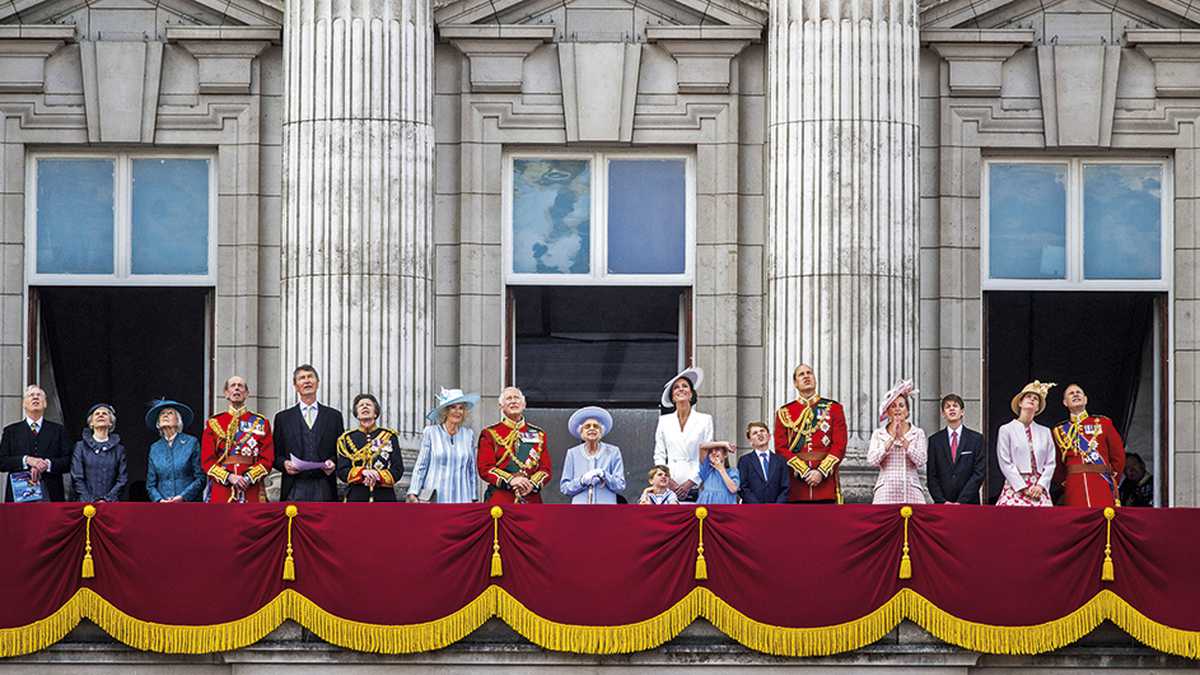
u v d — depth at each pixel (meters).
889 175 99.00
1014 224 105.06
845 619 83.81
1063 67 104.31
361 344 97.62
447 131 104.12
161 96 104.12
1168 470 103.88
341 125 98.38
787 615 83.75
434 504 84.31
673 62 104.25
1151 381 105.00
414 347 98.44
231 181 104.00
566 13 104.50
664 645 84.00
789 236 99.25
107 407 92.81
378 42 98.81
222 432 89.12
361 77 98.56
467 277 103.62
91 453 91.81
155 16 104.44
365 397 89.44
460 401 89.88
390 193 98.50
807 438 89.62
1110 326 105.00
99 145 104.50
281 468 89.62
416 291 98.69
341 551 84.00
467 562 84.00
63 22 104.25
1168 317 104.62
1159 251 105.12
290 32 100.00
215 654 84.38
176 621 83.81
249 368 103.38
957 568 83.94
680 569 84.00
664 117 104.19
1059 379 104.81
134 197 104.94
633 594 83.81
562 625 83.69
